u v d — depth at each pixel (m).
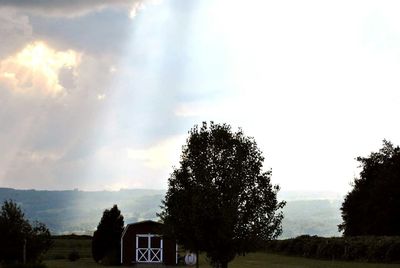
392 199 85.38
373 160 94.00
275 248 86.00
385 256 64.38
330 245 73.00
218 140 36.44
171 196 36.28
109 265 64.62
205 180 35.44
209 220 34.12
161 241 66.62
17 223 49.06
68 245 98.88
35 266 48.28
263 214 35.22
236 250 34.66
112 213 71.00
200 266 61.53
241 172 35.66
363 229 89.00
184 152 37.03
